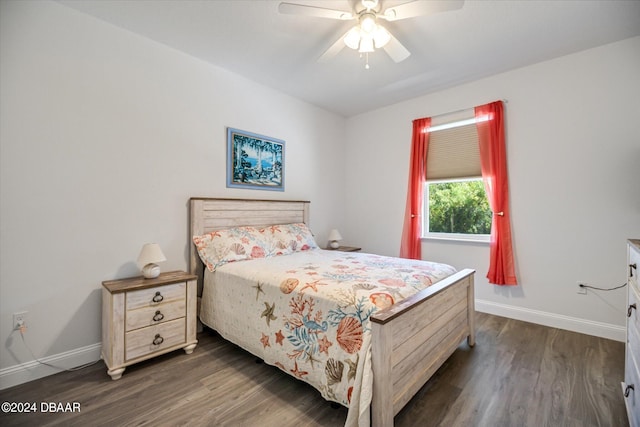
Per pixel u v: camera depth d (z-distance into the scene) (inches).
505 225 114.3
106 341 79.6
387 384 53.1
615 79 95.4
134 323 78.0
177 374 77.0
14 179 72.9
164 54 99.2
